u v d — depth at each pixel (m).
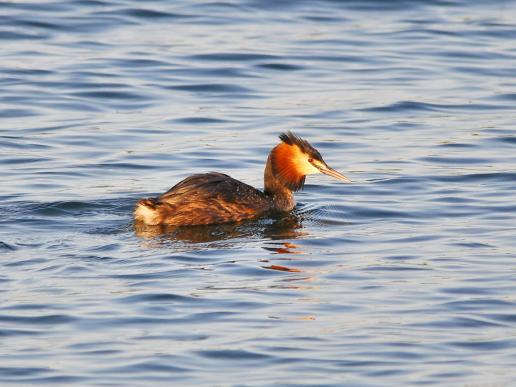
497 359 10.68
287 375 10.27
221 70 23.20
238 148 19.02
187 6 27.39
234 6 27.52
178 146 19.09
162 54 23.98
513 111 21.27
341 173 17.97
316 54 24.36
